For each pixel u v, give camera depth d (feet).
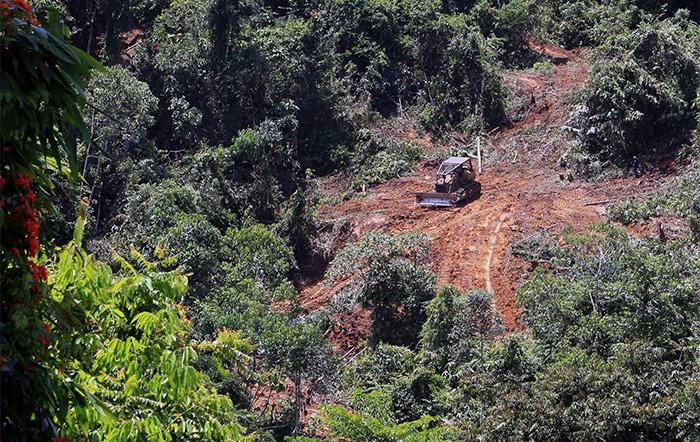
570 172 232.53
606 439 112.16
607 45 251.60
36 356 37.40
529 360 144.46
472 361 149.07
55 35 37.42
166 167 229.04
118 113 219.20
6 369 34.47
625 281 155.33
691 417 109.60
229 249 185.68
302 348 145.79
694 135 225.35
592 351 143.64
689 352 130.52
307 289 211.82
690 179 208.95
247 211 228.43
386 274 184.85
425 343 166.81
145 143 229.66
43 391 36.52
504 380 134.72
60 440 35.83
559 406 115.55
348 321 191.21
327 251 222.28
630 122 229.86
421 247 202.28
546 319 154.92
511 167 244.22
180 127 247.29
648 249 175.42
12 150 36.24
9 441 35.22
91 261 44.73
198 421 53.72
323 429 139.33
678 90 233.96
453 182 227.20
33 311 36.94
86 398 39.81
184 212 200.44
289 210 224.12
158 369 52.29
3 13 34.37
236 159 241.35
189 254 172.65
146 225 193.77
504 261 202.28
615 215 207.92
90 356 47.32
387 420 126.52
